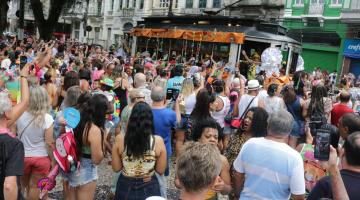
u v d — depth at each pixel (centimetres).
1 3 2906
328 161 316
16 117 381
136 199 383
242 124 449
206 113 545
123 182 389
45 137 469
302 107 668
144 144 381
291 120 349
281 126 343
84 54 1877
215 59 1650
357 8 2491
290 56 1656
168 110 534
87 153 439
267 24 1705
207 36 1681
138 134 381
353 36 2536
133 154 382
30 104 461
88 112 434
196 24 1839
